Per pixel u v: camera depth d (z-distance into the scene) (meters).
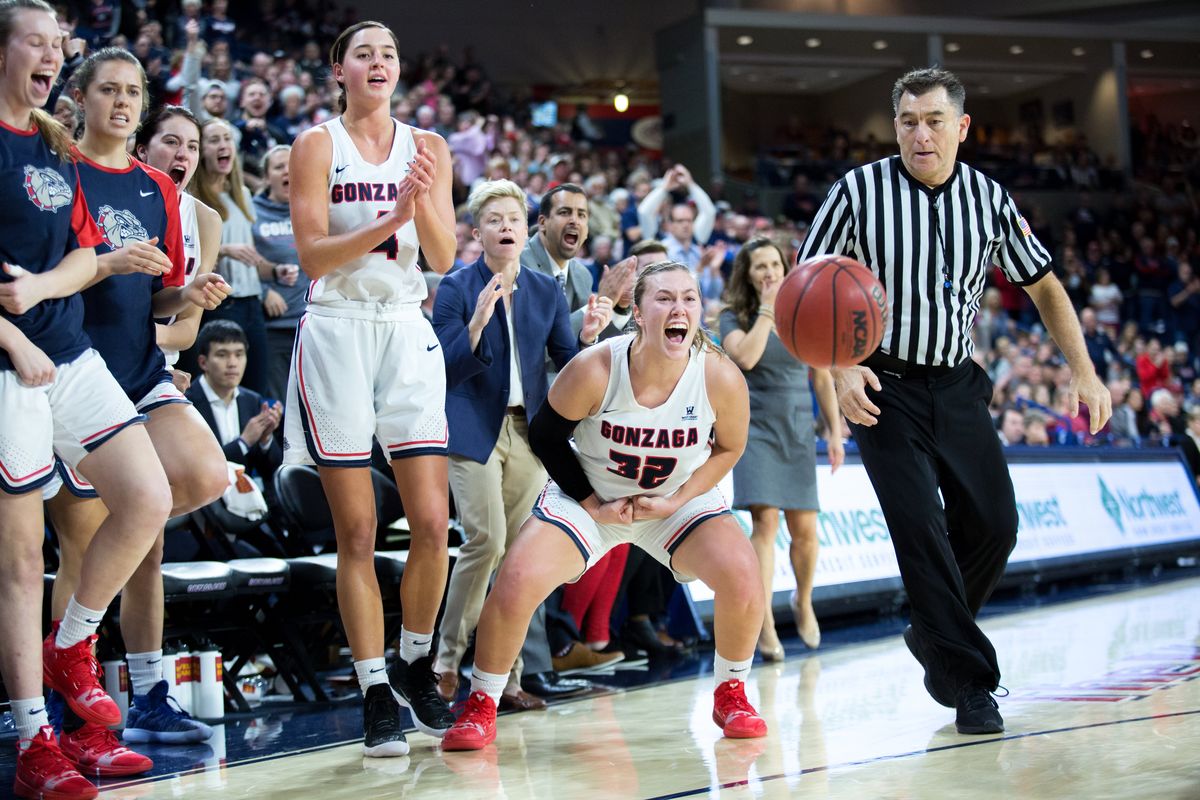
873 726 3.71
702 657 5.86
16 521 3.14
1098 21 23.09
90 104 3.52
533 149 14.27
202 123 5.71
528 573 3.59
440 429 3.68
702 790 2.92
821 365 3.33
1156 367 13.70
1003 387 11.57
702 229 10.33
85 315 3.47
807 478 5.69
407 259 3.62
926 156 3.53
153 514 3.22
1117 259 19.06
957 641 3.50
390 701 3.60
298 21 15.66
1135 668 4.62
